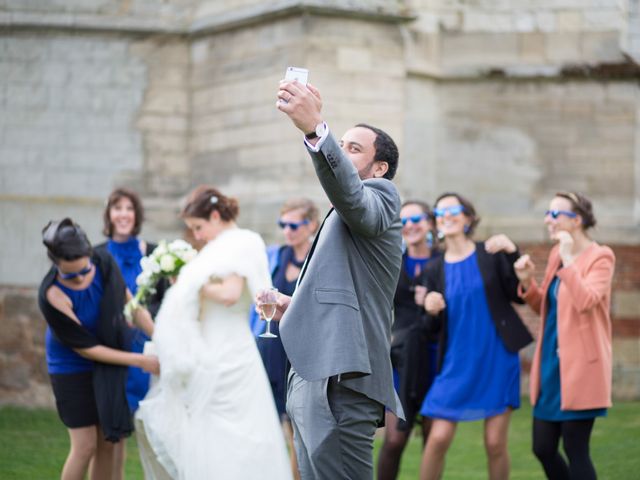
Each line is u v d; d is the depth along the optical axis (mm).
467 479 7398
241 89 10820
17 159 11406
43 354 10836
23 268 11289
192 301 5543
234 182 10914
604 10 11273
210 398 5477
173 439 5504
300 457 4164
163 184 11531
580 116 11375
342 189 3703
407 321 6582
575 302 5789
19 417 9953
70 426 5688
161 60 11523
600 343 5855
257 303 4484
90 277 5660
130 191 6820
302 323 3990
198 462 5410
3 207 11312
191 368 5477
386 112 10383
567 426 5891
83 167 11461
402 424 6418
